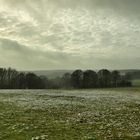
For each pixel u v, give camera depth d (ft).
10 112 110.73
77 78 453.17
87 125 85.05
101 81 458.50
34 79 425.28
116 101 162.50
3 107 126.82
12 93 214.90
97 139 66.03
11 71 426.51
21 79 424.05
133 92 270.05
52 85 435.94
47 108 124.26
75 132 73.92
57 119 96.07
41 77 446.19
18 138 66.69
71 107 129.70
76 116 102.99
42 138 65.77
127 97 195.52
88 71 458.50
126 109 126.62
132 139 67.87
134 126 84.79
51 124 85.66
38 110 117.60
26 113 108.88
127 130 78.33
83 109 123.65
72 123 87.86
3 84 416.87
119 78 463.83
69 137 67.62
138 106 140.26
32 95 196.95
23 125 82.99
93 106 135.33
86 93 233.76
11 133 71.92
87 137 67.21
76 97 186.19
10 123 86.33
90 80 455.63
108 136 69.72
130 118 100.68
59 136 68.74
